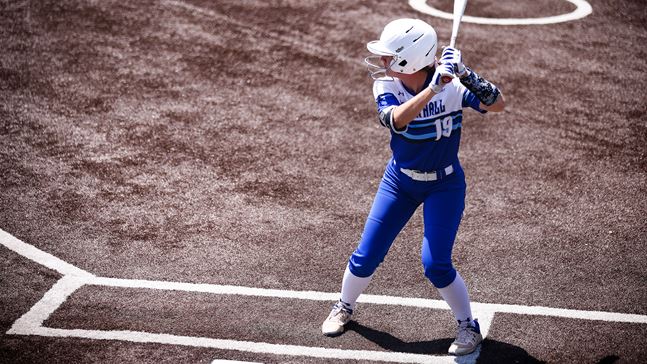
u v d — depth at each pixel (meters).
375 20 42.66
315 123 32.56
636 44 41.19
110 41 38.91
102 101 33.56
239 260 23.81
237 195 27.36
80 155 29.56
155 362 19.34
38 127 31.39
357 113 33.53
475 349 19.95
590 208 26.88
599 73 37.75
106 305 21.59
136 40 39.16
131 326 20.72
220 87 35.25
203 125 32.03
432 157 18.61
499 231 25.47
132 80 35.44
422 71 18.58
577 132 32.22
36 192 27.14
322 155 30.16
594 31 42.53
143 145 30.41
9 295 21.91
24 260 23.52
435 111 18.25
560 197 27.56
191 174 28.58
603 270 23.42
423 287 22.64
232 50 38.69
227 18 42.12
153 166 29.03
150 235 24.98
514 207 26.91
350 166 29.47
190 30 40.53
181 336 20.36
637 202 27.27
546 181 28.61
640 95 35.69
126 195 27.17
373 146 30.97
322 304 21.81
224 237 24.97
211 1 44.06
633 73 37.88
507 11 44.91
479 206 26.92
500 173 29.11
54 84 34.78
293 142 31.02
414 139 18.39
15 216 25.75
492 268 23.52
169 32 40.16
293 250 24.36
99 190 27.41
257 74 36.56
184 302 21.78
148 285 22.52
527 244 24.77
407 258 24.00
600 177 28.91
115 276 22.91
